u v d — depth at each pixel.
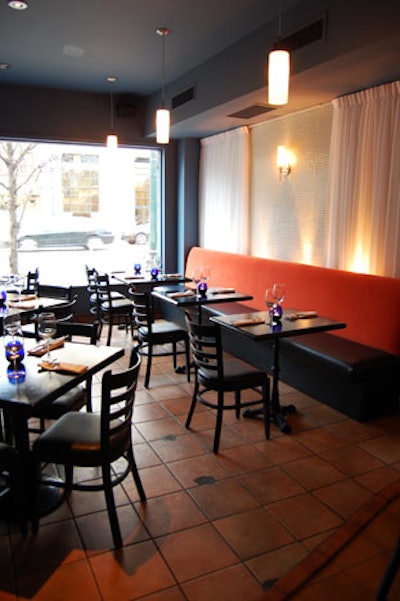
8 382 2.36
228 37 4.24
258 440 3.32
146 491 2.70
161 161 7.13
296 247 5.28
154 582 2.04
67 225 7.13
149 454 3.12
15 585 2.02
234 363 3.52
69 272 7.28
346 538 2.31
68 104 6.22
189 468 2.95
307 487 2.75
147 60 4.89
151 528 2.38
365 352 3.75
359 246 4.33
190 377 4.58
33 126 6.09
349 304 4.17
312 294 4.60
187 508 2.55
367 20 2.95
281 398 4.08
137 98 6.54
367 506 2.56
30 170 6.78
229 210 6.35
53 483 2.31
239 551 2.22
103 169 7.10
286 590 1.98
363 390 3.55
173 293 4.80
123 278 5.67
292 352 4.09
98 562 2.15
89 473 2.91
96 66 5.11
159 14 3.80
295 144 5.14
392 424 3.58
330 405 3.90
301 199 5.14
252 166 5.93
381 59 3.27
